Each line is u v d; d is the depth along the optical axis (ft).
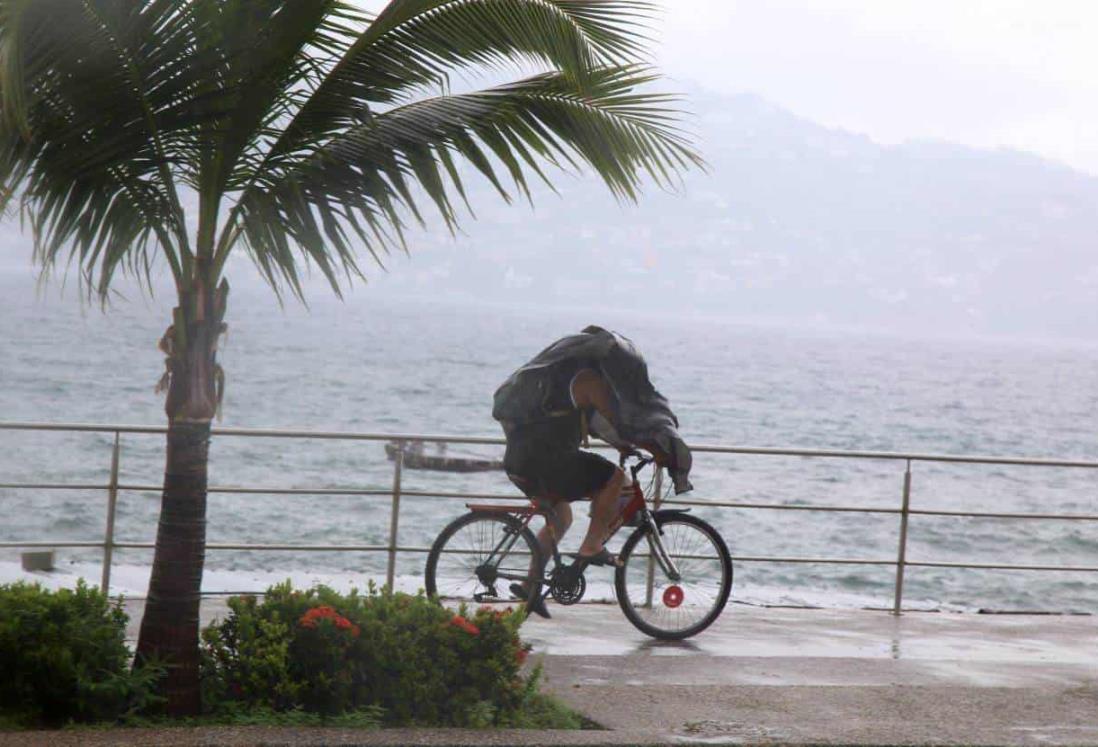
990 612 41.14
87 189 22.25
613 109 24.68
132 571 44.93
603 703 25.76
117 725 21.98
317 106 22.85
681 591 34.40
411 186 23.95
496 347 629.10
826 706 26.03
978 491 197.36
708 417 323.98
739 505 35.47
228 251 23.00
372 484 165.17
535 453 32.99
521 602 34.24
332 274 23.20
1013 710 26.16
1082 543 143.13
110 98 21.09
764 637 34.88
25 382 294.25
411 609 23.95
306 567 107.14
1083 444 315.58
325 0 21.25
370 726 22.18
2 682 22.06
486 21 22.81
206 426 23.04
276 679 23.00
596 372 32.63
